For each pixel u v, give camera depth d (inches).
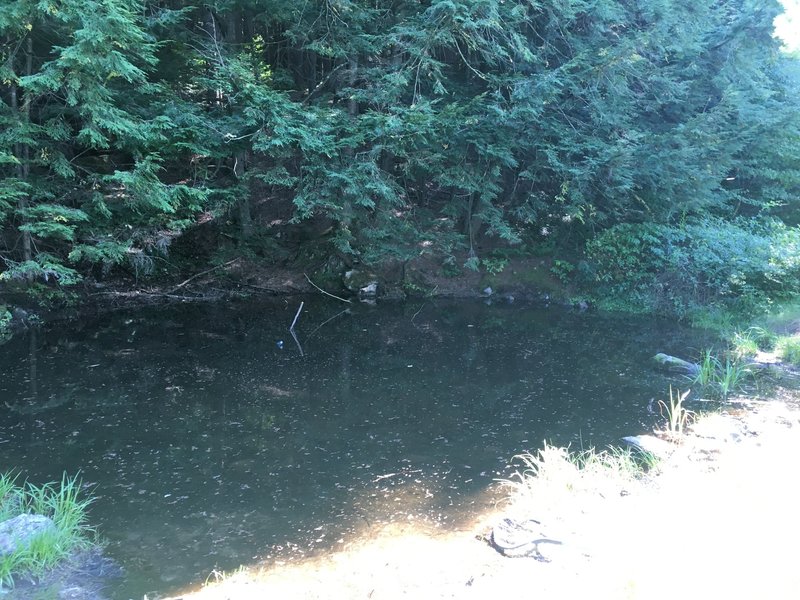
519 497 161.2
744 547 113.2
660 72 464.8
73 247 350.9
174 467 186.1
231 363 303.3
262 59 494.6
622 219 504.1
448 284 522.3
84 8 266.1
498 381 283.3
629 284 482.0
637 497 149.6
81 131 285.7
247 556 137.7
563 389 270.5
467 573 123.9
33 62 315.0
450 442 209.3
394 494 170.6
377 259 476.7
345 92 418.6
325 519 156.0
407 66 422.3
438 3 375.9
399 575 124.9
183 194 352.2
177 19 358.0
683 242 469.7
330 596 116.6
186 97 408.8
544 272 521.3
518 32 437.7
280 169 392.5
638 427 221.6
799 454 169.5
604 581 108.1
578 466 181.9
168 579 127.3
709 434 202.1
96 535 145.5
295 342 352.5
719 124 459.8
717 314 424.2
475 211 520.4
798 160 545.0
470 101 427.8
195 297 453.1
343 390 265.6
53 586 121.6
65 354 307.6
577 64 413.7
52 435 207.0
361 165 400.8
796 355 309.9
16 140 289.3
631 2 463.2
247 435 213.0
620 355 335.0
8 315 341.1
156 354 314.0
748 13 471.2
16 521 135.0
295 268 507.8
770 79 559.5
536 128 450.6
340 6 390.3
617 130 463.2
